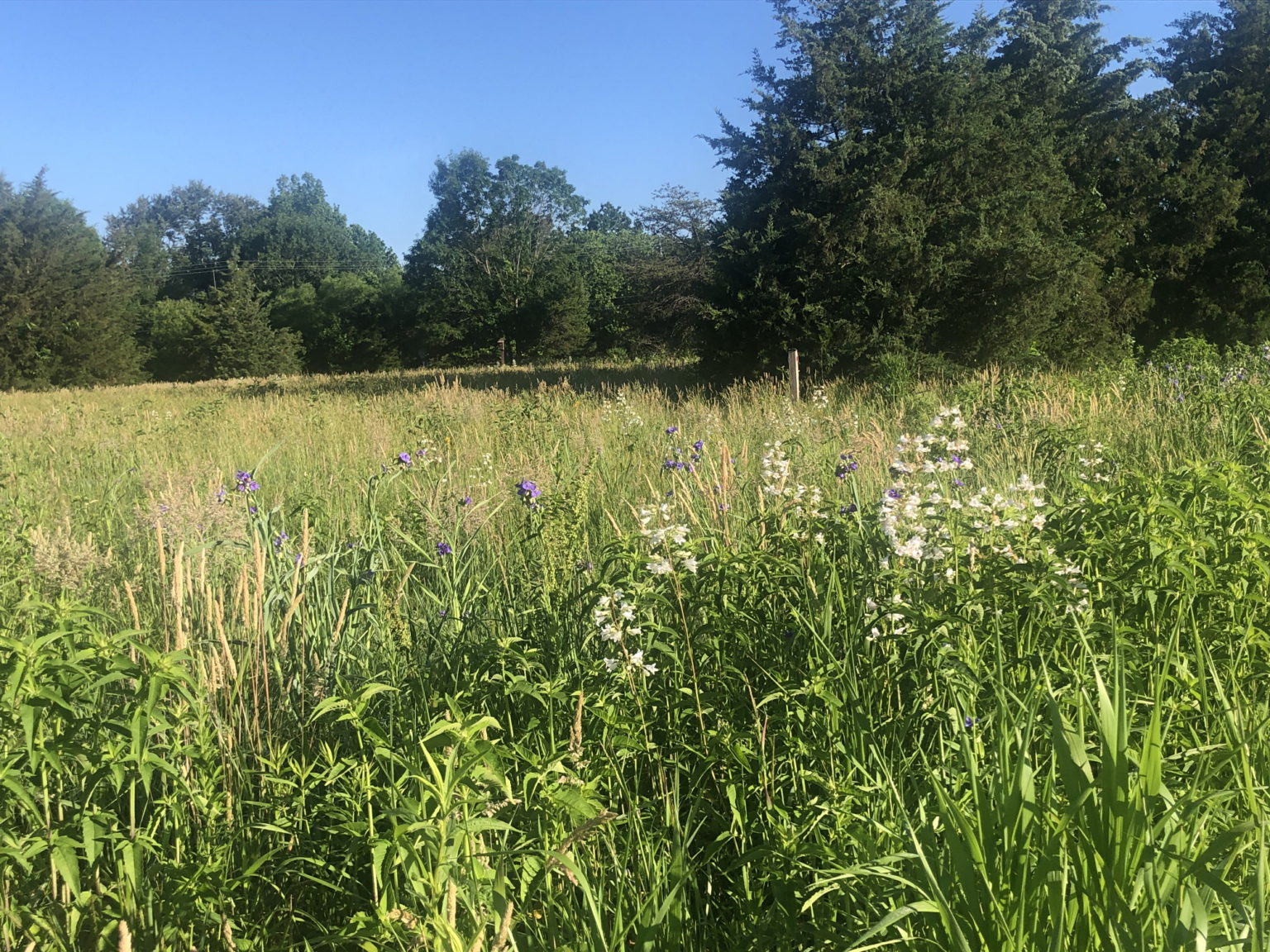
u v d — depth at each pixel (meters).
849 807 2.65
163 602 3.94
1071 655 3.54
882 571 3.65
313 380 38.56
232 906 2.56
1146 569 3.72
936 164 19.59
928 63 20.08
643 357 42.16
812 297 19.89
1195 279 26.91
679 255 33.22
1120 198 25.64
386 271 91.69
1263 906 1.87
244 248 98.12
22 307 47.88
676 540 3.59
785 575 3.83
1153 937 1.95
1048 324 20.27
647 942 2.27
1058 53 26.02
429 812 2.27
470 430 11.08
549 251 68.31
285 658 3.79
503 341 61.12
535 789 2.51
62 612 2.77
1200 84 28.36
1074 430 7.66
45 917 2.43
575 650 3.54
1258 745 2.86
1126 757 2.11
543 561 4.33
